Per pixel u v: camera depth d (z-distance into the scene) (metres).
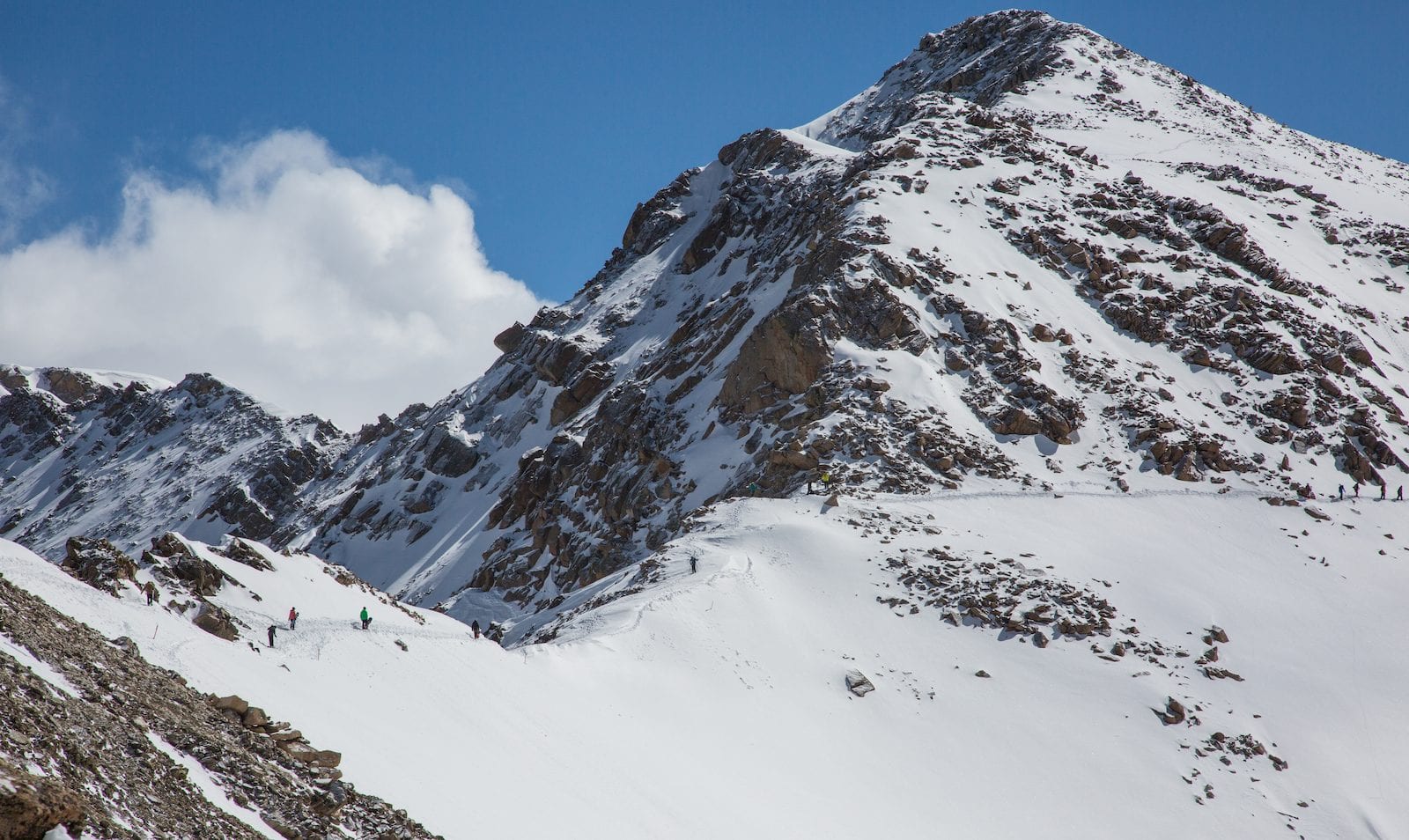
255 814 21.38
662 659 49.38
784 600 57.75
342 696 32.88
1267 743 51.97
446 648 41.25
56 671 21.47
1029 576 61.84
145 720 22.03
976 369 83.88
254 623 38.06
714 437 89.62
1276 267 102.50
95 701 21.11
